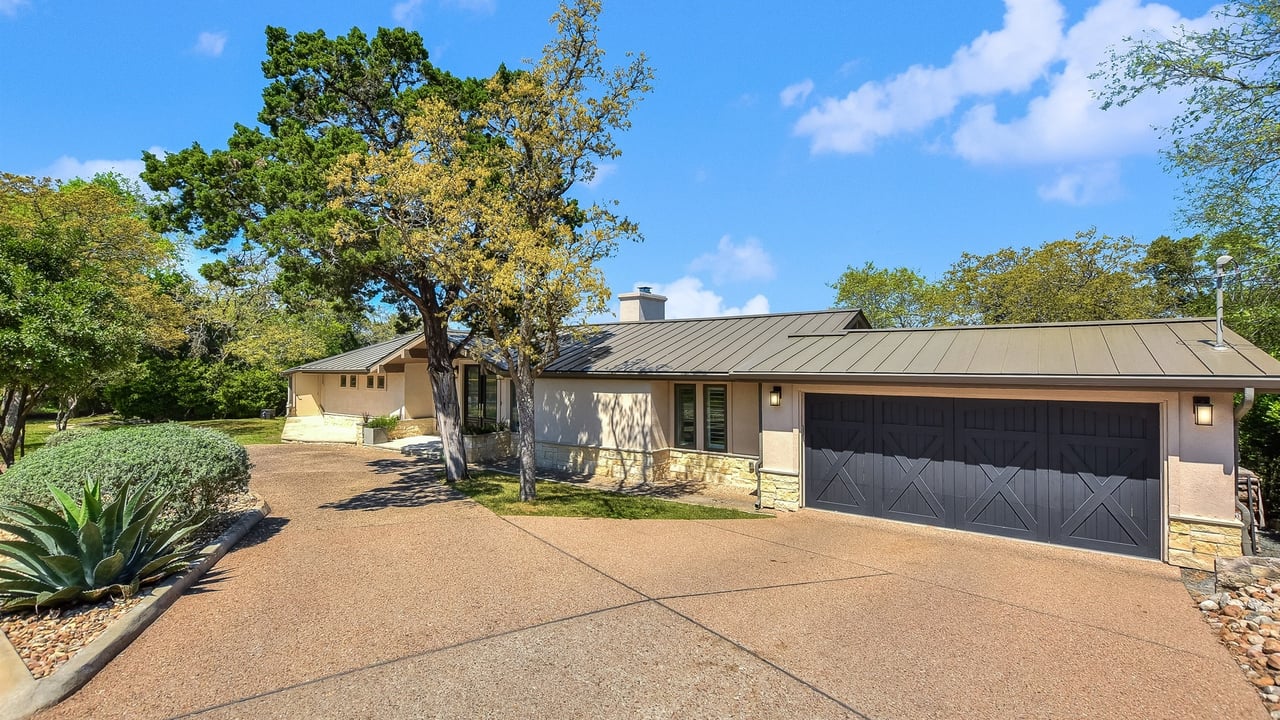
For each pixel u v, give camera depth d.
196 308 28.91
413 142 12.25
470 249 10.41
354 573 6.62
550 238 11.01
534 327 10.81
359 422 20.95
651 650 4.72
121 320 11.98
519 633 5.02
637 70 11.21
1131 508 7.66
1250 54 10.98
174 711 3.74
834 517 9.84
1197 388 6.88
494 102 11.41
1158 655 4.75
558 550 7.71
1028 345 8.95
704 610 5.62
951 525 8.99
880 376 8.78
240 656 4.52
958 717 3.80
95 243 18.80
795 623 5.33
